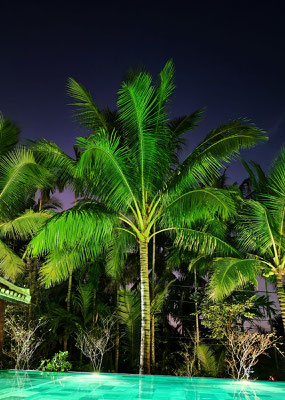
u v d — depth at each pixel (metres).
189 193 11.43
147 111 11.25
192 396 6.54
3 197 13.92
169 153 12.23
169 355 20.45
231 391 7.22
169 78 11.82
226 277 13.60
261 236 13.88
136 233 12.52
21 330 14.89
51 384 7.52
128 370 19.34
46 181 14.30
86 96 12.83
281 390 7.43
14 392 6.39
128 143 12.02
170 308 22.50
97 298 20.75
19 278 18.44
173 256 19.06
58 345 20.83
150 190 12.04
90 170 11.31
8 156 14.16
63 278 12.89
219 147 11.26
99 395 6.33
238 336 13.09
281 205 13.05
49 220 10.81
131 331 18.84
